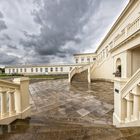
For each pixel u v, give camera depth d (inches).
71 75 670.5
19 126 112.1
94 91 396.2
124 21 494.9
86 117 186.4
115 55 482.9
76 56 1422.2
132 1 406.9
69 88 456.8
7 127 109.5
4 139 82.4
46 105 249.1
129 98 115.4
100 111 213.5
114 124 142.3
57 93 368.2
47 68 1496.1
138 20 282.4
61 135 88.2
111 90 411.8
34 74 1512.1
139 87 104.9
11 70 1654.8
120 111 127.4
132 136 83.0
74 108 230.5
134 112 108.7
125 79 128.0
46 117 178.2
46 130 101.4
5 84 114.7
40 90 419.2
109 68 652.7
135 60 361.4
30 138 83.4
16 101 142.0
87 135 87.4
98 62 767.1
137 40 292.5
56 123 143.6
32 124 124.0
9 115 127.6
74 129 101.4
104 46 800.3
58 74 1405.0
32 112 207.6
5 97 120.3
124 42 361.1
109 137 82.7
